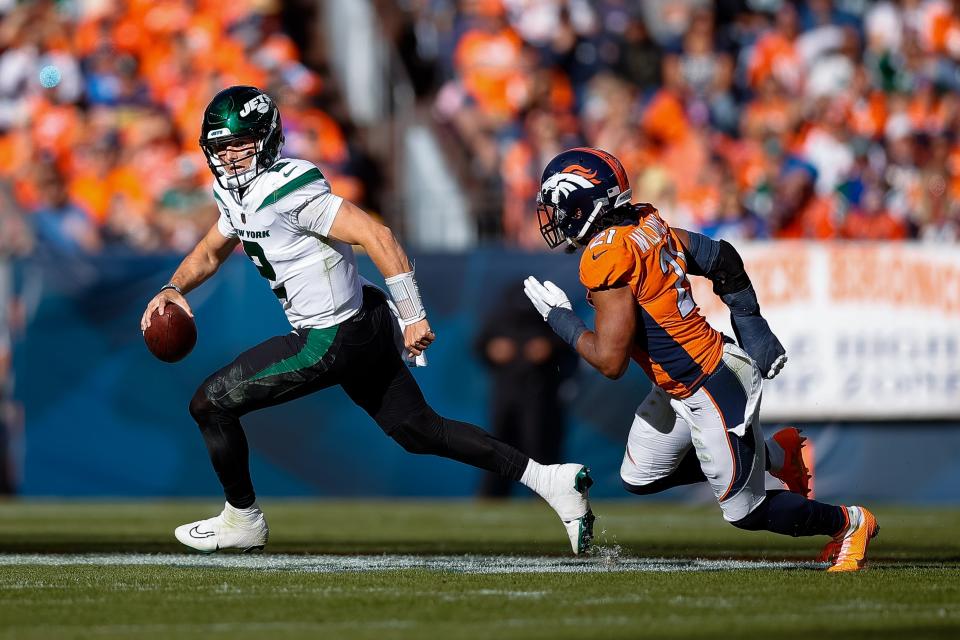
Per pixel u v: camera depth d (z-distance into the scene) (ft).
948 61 165.99
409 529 87.35
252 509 57.67
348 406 113.91
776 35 161.58
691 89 155.22
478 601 46.52
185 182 131.13
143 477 112.57
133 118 137.69
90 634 40.06
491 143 144.15
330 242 53.83
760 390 52.80
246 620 42.70
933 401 116.57
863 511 55.77
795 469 57.00
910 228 146.51
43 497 112.57
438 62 156.66
